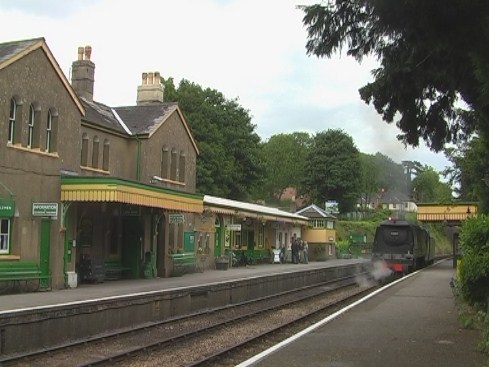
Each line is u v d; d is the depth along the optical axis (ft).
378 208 256.32
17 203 60.39
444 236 270.87
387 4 25.22
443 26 25.44
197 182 150.61
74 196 65.72
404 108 37.47
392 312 51.90
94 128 79.41
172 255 90.27
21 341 36.04
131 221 83.87
